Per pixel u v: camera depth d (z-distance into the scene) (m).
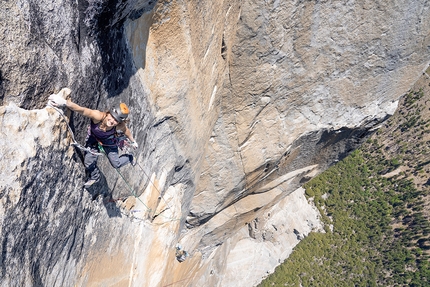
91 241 4.91
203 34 6.34
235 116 10.14
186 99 6.85
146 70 5.42
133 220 6.67
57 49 3.24
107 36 4.00
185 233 14.07
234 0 6.99
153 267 8.73
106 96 4.38
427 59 10.16
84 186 4.29
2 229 2.71
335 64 9.65
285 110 10.69
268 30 8.02
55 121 3.35
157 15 4.97
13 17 2.64
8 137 2.78
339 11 8.35
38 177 3.17
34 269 3.35
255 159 11.91
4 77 2.69
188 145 8.29
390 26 8.91
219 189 12.63
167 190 8.73
